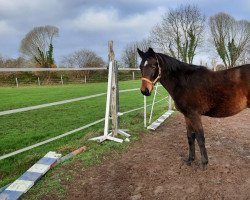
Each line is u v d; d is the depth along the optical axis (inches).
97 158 252.5
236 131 333.7
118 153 266.8
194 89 210.2
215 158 242.7
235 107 207.8
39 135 343.3
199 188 193.3
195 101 211.6
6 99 755.4
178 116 438.0
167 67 216.2
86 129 369.4
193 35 1966.0
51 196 190.1
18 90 1051.9
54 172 225.3
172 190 192.4
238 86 203.5
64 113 500.1
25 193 192.1
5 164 248.4
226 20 2111.2
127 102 659.4
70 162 243.3
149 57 214.8
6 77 1502.2
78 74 1592.0
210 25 2162.9
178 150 268.7
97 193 193.6
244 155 249.6
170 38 1998.0
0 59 1904.5
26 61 2314.2
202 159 218.1
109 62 308.3
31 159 254.1
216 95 207.6
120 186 201.6
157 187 197.2
